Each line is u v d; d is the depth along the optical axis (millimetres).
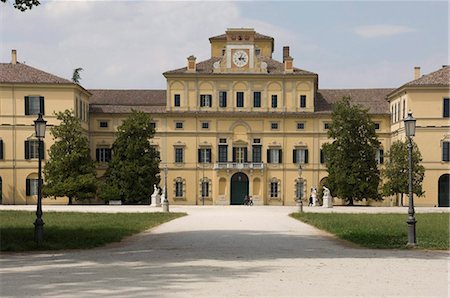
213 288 17188
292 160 103938
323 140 104125
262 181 103000
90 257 24844
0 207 79188
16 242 29797
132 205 90625
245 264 22344
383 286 17656
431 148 93125
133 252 26750
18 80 95062
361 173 89688
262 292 16625
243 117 104188
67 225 43188
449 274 19984
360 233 36406
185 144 104250
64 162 88375
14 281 18406
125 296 15969
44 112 95500
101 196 92875
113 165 94688
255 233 38156
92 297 15852
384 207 85250
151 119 103062
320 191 97250
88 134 104625
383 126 105750
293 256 25188
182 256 25031
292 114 103750
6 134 95625
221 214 63719
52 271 20562
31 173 95938
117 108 106188
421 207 88125
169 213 63281
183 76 103938
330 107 106625
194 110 104188
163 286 17484
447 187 93438
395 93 99750
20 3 32812
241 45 104875
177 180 103938
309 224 47031
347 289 17141
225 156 104375
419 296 16219
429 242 30922
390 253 26672
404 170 85375
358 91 111750
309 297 16000
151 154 95375
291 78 104125
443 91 92750
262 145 104312
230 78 104125
